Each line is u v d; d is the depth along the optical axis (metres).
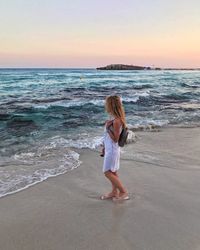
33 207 4.78
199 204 4.89
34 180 5.92
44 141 9.12
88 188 5.59
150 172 6.43
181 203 4.92
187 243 3.75
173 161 7.28
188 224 4.22
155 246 3.68
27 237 3.91
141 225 4.20
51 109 15.57
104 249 3.63
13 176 6.11
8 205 4.85
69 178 6.07
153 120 13.04
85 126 11.59
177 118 13.74
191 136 10.16
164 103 18.91
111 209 4.70
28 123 12.05
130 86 32.75
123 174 6.27
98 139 9.24
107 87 30.72
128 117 13.75
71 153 7.77
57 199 5.09
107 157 4.93
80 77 54.12
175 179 6.04
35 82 38.19
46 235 3.96
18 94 22.98
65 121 12.56
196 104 18.61
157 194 5.28
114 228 4.12
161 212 4.59
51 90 26.61
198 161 7.31
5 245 3.73
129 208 4.72
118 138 4.84
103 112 14.93
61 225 4.21
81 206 4.82
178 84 37.47
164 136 10.09
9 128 11.12
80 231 4.05
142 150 8.24
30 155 7.63
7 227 4.16
